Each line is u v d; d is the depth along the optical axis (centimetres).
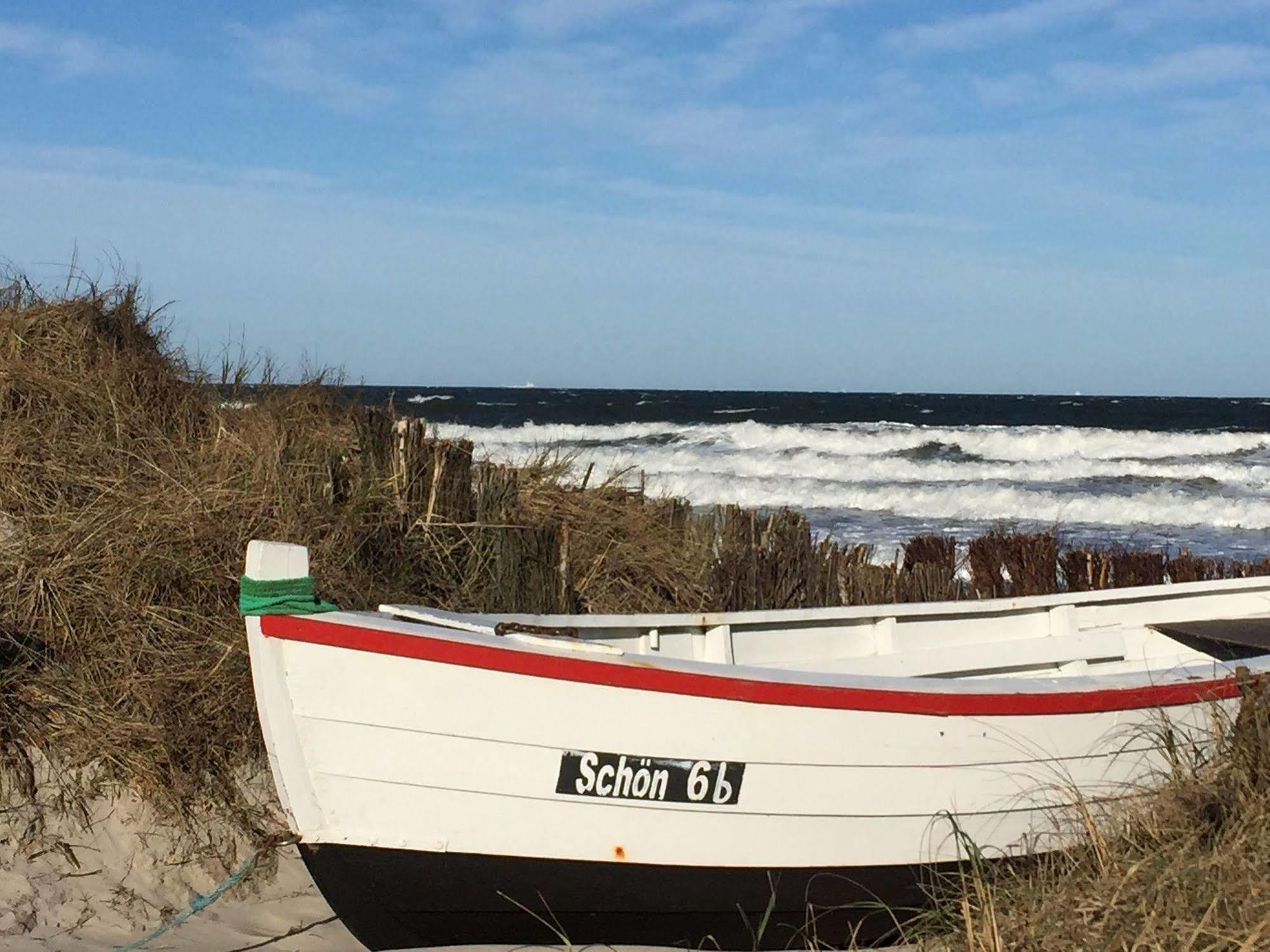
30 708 486
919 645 628
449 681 375
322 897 480
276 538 570
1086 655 668
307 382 780
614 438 3400
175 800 485
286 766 369
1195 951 354
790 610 575
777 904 431
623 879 406
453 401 5338
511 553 635
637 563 733
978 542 864
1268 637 652
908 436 3086
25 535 543
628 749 393
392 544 619
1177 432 3272
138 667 512
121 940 423
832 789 422
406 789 380
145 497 576
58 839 459
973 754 445
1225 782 452
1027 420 4975
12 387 625
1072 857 436
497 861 393
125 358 691
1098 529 2030
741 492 2312
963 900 401
